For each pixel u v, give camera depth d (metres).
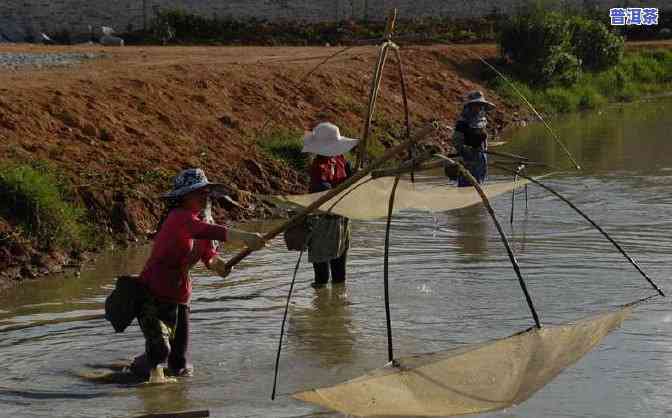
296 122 18.50
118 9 37.34
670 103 30.47
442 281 10.09
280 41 35.50
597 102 29.78
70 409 6.79
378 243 11.83
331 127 9.59
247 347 8.16
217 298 9.58
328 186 9.59
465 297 9.51
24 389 7.20
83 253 11.18
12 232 10.69
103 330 8.65
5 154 12.15
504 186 10.69
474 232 12.36
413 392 6.05
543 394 6.98
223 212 13.29
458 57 29.08
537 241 11.79
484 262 10.81
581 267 10.51
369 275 10.38
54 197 11.30
